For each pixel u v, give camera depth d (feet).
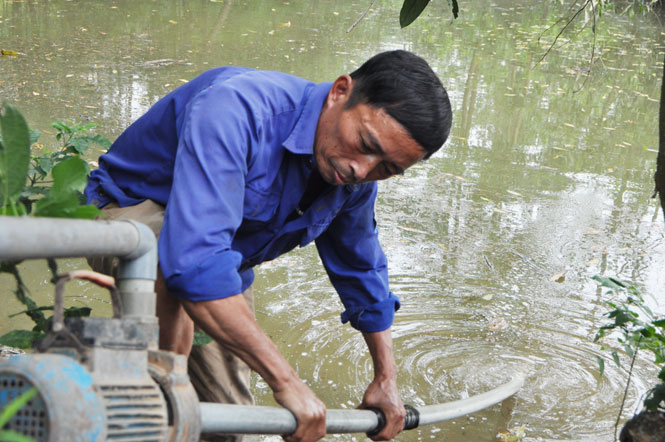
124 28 30.32
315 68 26.86
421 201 17.26
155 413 3.86
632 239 16.22
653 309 13.34
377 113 5.83
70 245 3.62
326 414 6.14
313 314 12.40
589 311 13.15
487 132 22.36
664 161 7.18
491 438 9.70
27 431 3.38
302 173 6.44
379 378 7.54
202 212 5.53
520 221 16.66
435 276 13.97
